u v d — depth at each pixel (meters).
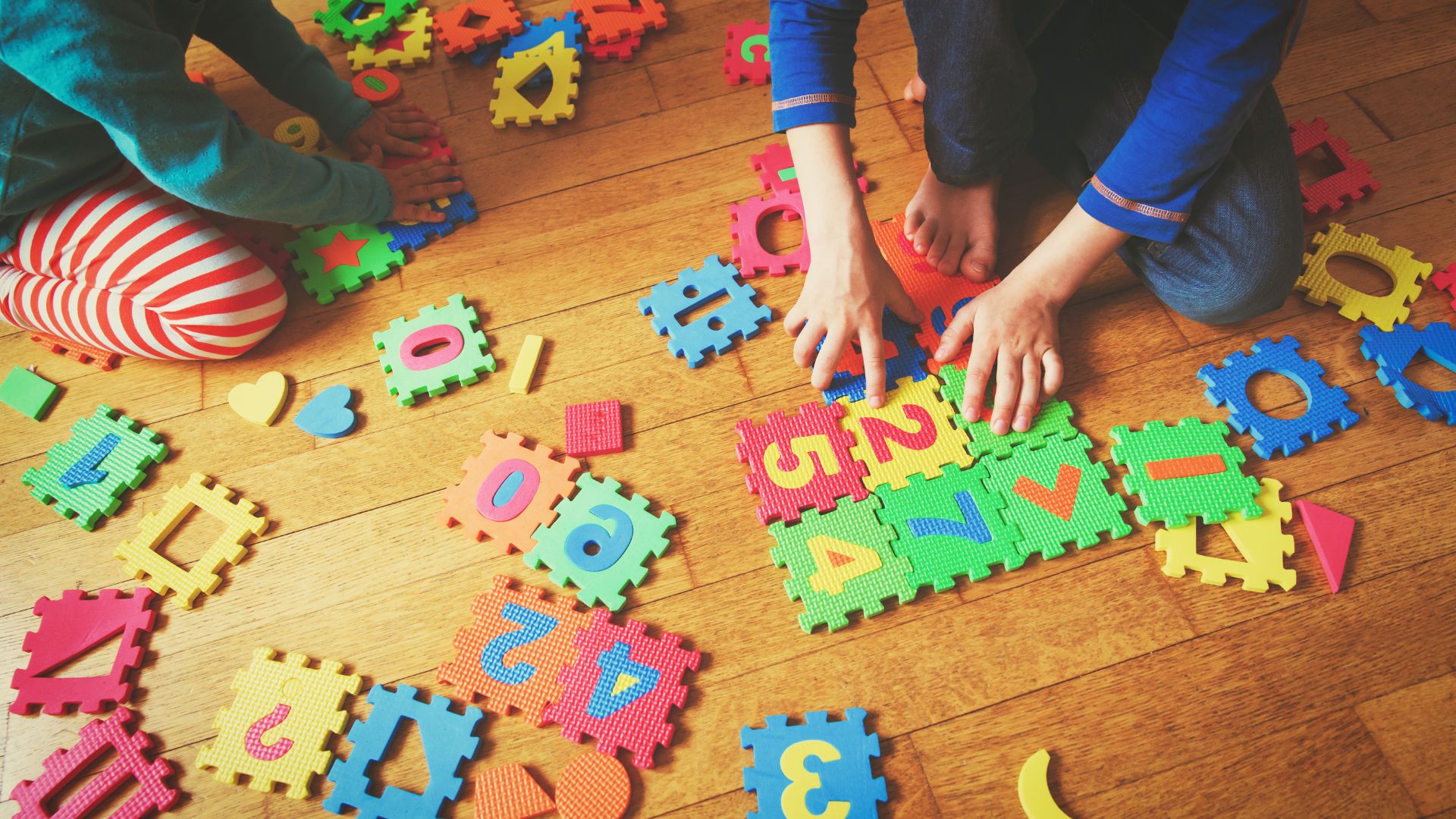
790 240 1.29
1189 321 1.19
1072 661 1.01
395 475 1.17
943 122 1.10
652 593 1.08
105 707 1.06
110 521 1.17
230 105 1.46
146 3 1.04
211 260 1.17
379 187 1.28
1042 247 1.11
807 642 1.04
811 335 1.11
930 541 1.07
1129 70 1.13
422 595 1.09
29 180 1.09
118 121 0.99
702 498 1.12
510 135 1.42
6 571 1.14
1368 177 1.26
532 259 1.31
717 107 1.42
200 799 1.01
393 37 1.52
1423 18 1.39
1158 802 0.95
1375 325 1.17
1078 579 1.05
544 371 1.23
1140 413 1.14
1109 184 1.02
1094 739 0.98
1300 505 1.07
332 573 1.12
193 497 1.17
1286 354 1.16
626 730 1.00
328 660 1.06
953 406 1.14
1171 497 1.07
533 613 1.07
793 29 1.05
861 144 1.36
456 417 1.20
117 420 1.23
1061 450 1.11
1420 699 0.97
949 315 1.20
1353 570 1.04
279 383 1.22
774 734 0.99
